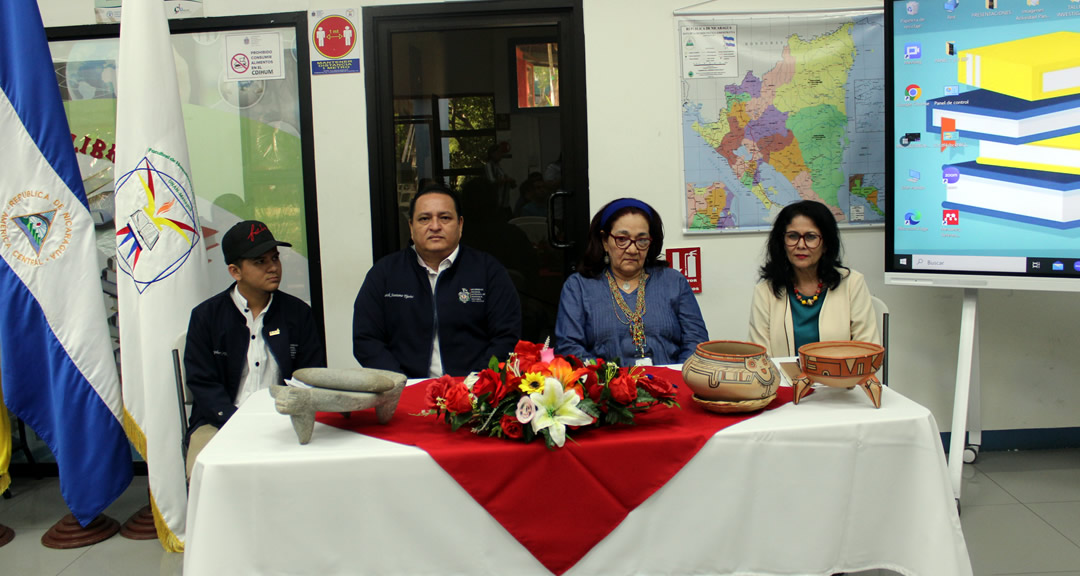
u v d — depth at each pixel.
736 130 3.06
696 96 3.04
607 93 3.06
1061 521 2.60
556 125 3.12
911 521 1.60
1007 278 2.59
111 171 3.14
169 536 2.58
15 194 2.57
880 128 3.06
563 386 1.55
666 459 1.52
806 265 2.49
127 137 2.61
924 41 2.64
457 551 1.51
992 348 3.21
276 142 3.12
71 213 2.62
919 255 2.73
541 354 1.66
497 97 3.12
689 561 1.56
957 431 2.72
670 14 3.02
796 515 1.57
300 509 1.48
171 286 2.59
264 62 3.08
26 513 2.96
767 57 3.04
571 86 3.10
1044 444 3.28
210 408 2.38
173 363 2.54
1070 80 2.49
